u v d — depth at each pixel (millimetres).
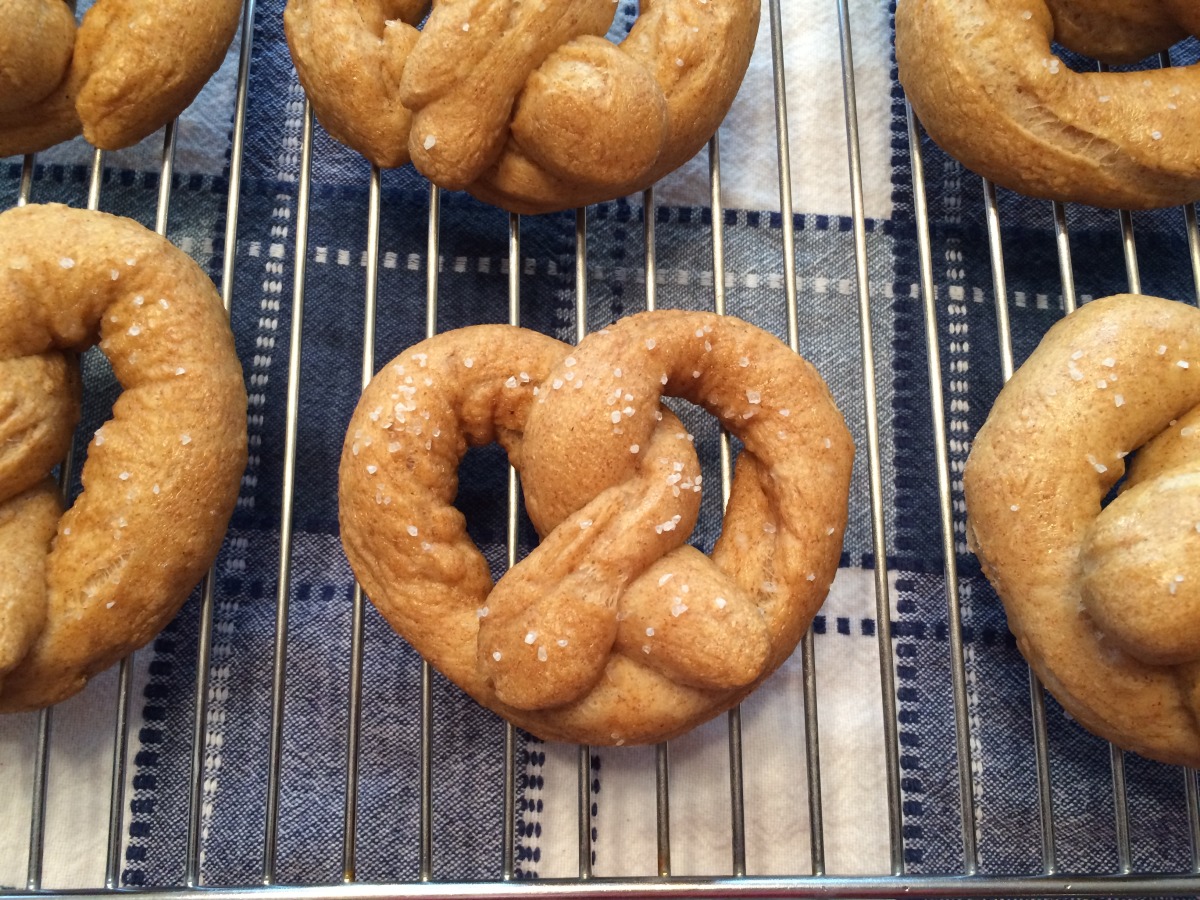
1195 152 247
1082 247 288
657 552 225
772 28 275
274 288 273
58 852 249
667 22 247
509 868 241
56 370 234
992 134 251
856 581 273
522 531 266
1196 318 242
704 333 237
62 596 226
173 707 257
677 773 263
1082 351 239
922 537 275
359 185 279
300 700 259
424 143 236
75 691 232
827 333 283
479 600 235
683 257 283
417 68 232
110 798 251
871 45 293
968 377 281
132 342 232
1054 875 241
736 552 236
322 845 254
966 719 249
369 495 231
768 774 264
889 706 248
